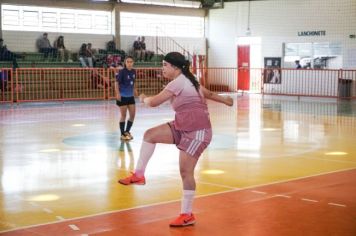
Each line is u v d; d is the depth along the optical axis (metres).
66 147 11.38
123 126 12.51
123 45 28.14
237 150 11.03
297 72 27.81
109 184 8.01
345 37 26.12
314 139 12.62
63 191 7.55
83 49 25.92
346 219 6.10
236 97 26.77
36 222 6.01
